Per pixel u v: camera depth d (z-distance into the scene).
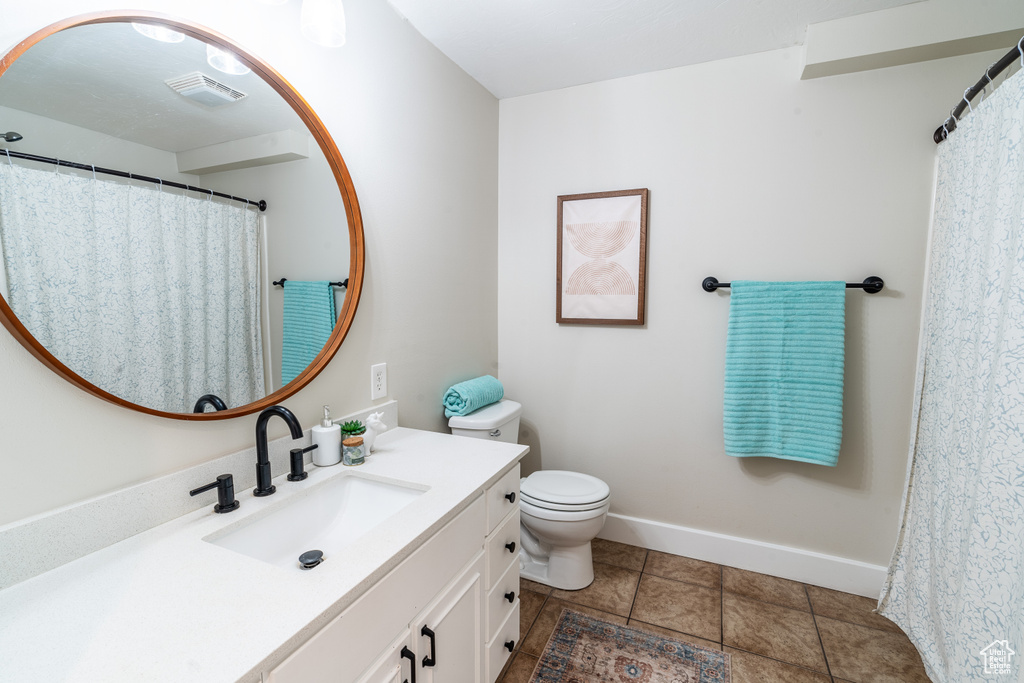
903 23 1.62
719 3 1.61
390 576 0.89
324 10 1.09
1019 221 1.11
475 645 1.26
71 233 0.83
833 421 1.85
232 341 1.13
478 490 1.20
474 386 2.09
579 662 1.58
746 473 2.11
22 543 0.79
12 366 0.77
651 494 2.30
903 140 1.78
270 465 1.15
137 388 0.94
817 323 1.86
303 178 1.30
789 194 1.94
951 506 1.41
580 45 1.89
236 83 1.11
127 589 0.78
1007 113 1.18
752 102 1.97
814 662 1.58
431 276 1.93
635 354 2.27
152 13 0.93
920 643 1.59
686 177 2.10
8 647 0.64
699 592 1.96
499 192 2.48
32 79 0.77
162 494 0.99
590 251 2.28
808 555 2.02
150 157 0.95
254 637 0.67
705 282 2.04
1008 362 1.13
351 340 1.52
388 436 1.63
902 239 1.80
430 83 1.86
